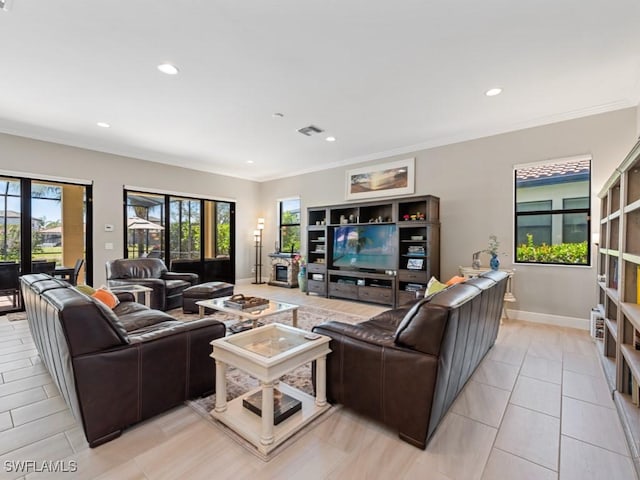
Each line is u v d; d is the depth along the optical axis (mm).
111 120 4047
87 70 2830
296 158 5977
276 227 7594
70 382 1615
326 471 1475
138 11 2078
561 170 3959
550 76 2945
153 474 1446
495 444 1680
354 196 6000
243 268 7621
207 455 1573
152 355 1821
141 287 4105
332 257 5906
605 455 1594
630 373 2104
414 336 1646
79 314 1565
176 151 5504
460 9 2068
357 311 4730
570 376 2498
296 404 1899
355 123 4156
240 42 2426
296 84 3107
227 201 7258
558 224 3994
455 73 2896
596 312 3357
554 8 2055
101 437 1641
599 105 3578
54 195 5137
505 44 2451
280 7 2049
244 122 4117
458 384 2021
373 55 2605
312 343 1867
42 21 2166
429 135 4637
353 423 1852
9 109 3695
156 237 6125
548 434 1768
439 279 4852
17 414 1917
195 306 4406
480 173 4527
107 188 5379
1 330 3664
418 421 1623
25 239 4711
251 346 1865
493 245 4367
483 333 2471
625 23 2189
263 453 1575
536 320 4090
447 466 1511
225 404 1896
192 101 3480
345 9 2068
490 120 4055
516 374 2535
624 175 2111
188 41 2412
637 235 2082
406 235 5117
